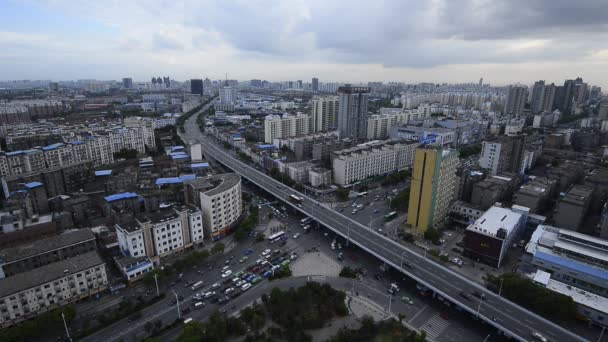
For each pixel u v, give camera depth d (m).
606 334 146.88
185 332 131.75
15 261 168.62
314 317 149.50
